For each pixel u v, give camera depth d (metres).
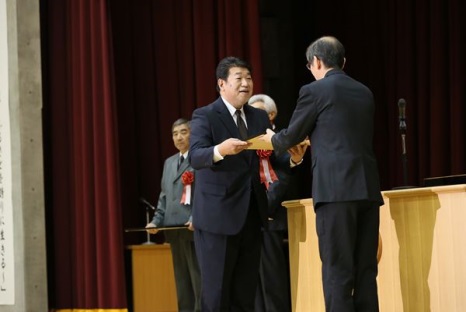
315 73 8.50
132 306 13.62
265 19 17.27
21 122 12.90
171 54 15.46
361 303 8.08
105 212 13.59
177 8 15.52
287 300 11.03
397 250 8.59
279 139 8.19
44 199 13.49
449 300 8.04
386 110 16.36
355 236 8.04
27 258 12.81
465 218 7.89
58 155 13.85
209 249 8.71
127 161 15.12
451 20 14.95
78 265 13.58
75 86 13.85
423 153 15.40
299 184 17.25
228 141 8.35
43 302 12.91
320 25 17.50
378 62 16.52
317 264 9.26
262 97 11.51
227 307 8.73
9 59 12.98
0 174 13.02
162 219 12.52
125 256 13.84
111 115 13.71
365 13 16.69
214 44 15.34
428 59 15.43
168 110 15.41
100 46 13.83
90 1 13.88
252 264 8.95
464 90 14.87
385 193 8.53
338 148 8.00
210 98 15.30
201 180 8.85
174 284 13.59
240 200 8.73
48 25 14.06
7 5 13.01
